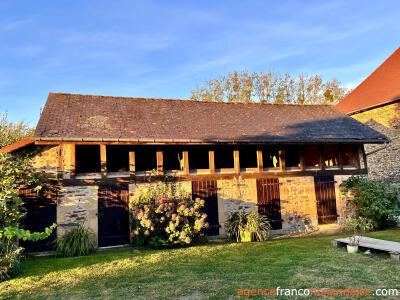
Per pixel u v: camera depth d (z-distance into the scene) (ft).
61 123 28.66
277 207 34.63
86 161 37.40
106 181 28.81
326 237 29.81
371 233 31.09
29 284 16.98
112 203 28.81
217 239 31.53
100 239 28.02
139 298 14.26
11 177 24.16
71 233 26.35
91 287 16.15
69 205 27.63
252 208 33.55
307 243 26.23
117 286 16.12
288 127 37.11
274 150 42.14
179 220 27.43
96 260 22.30
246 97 86.58
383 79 52.37
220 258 21.56
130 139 27.37
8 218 21.45
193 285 15.75
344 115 45.62
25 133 58.08
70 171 27.96
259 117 40.32
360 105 49.93
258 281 16.06
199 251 24.18
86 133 27.12
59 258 24.02
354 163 39.19
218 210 32.19
